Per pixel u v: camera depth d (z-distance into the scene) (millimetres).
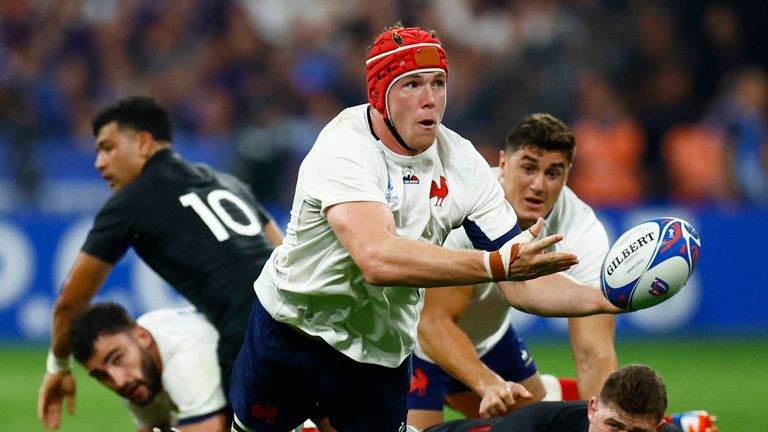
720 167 48938
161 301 42344
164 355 19547
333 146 14523
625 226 45031
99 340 19125
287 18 57969
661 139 49750
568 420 16984
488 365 22062
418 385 21750
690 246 14562
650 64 52281
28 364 38719
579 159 48500
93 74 54250
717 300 44906
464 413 22312
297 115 51125
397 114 14492
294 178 47938
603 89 50062
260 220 21859
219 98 52531
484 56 53750
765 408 30047
